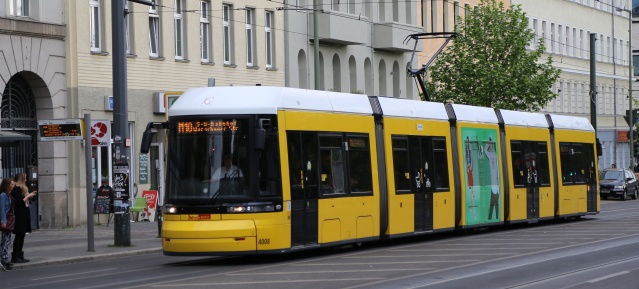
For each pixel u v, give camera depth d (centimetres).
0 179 3366
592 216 4347
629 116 7219
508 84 5322
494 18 5447
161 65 4056
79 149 3625
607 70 9375
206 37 4341
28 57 3438
